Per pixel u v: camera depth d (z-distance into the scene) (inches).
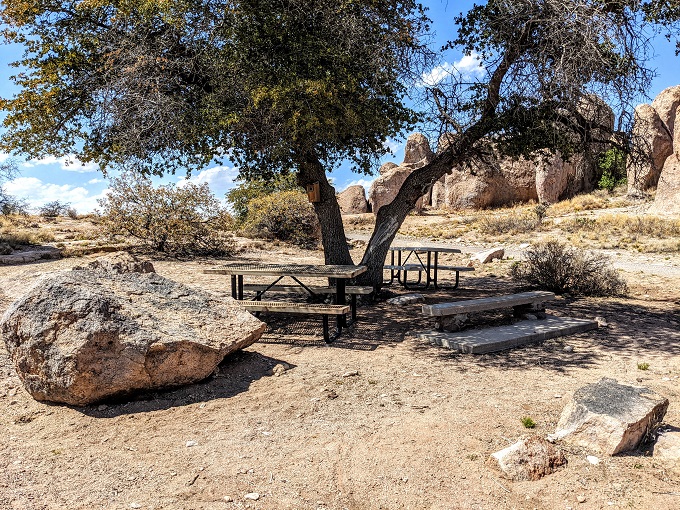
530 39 301.7
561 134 314.8
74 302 177.5
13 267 473.1
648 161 319.0
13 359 181.0
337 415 171.6
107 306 181.6
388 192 1428.4
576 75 261.7
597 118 305.6
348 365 225.9
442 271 561.0
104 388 175.6
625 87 272.7
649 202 992.2
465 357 239.0
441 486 127.3
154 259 580.7
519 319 309.0
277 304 263.6
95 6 302.0
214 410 176.6
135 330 181.6
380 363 229.1
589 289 406.6
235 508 118.6
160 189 626.2
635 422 141.6
